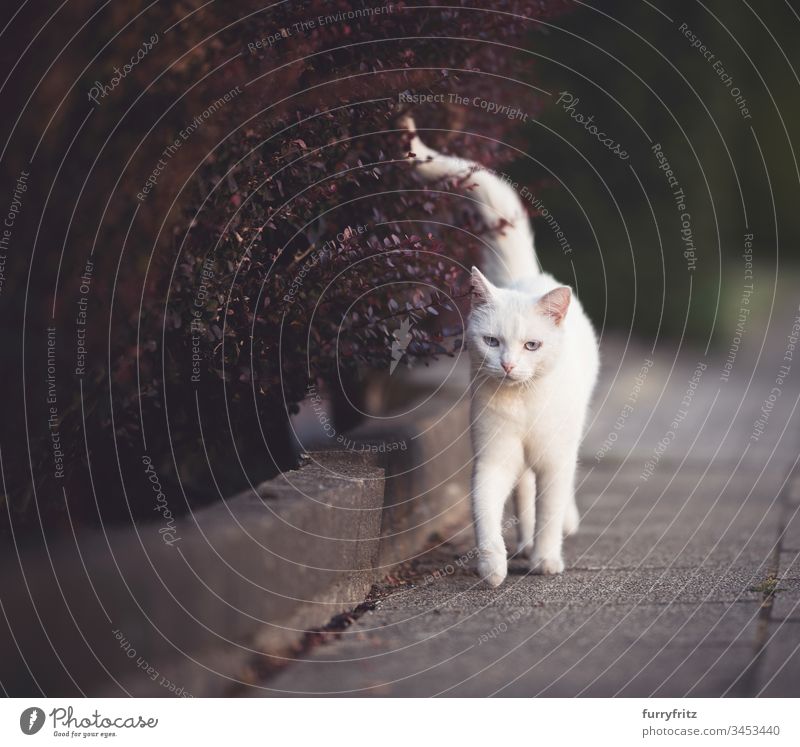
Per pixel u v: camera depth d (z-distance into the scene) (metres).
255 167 3.71
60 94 3.39
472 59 4.59
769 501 5.61
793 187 24.69
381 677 2.90
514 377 4.02
